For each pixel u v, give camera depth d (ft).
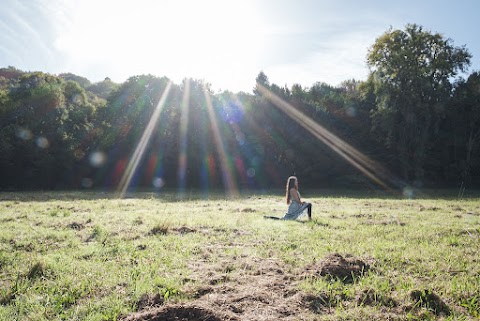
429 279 16.80
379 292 14.71
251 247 23.48
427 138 130.31
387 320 12.50
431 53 131.34
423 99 131.44
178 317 12.35
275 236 27.14
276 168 136.98
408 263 19.52
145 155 137.39
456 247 23.66
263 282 16.07
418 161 128.16
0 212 43.75
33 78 154.40
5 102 135.54
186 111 138.62
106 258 20.90
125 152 137.08
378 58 133.08
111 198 73.10
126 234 28.12
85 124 141.28
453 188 125.49
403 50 126.31
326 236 27.07
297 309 13.35
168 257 20.71
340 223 33.88
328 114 146.41
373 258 20.52
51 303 14.05
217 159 137.39
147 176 136.87
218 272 17.98
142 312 13.05
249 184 136.56
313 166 134.82
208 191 108.68
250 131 137.90
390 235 27.61
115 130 136.77
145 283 15.88
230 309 13.16
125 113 140.67
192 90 143.54
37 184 126.72
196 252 22.18
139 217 37.24
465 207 52.54
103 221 35.22
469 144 132.16
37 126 129.49
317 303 13.88
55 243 25.12
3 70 224.53
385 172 137.39
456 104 136.15
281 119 138.10
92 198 72.79
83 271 18.12
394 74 126.52
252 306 13.46
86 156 133.90
